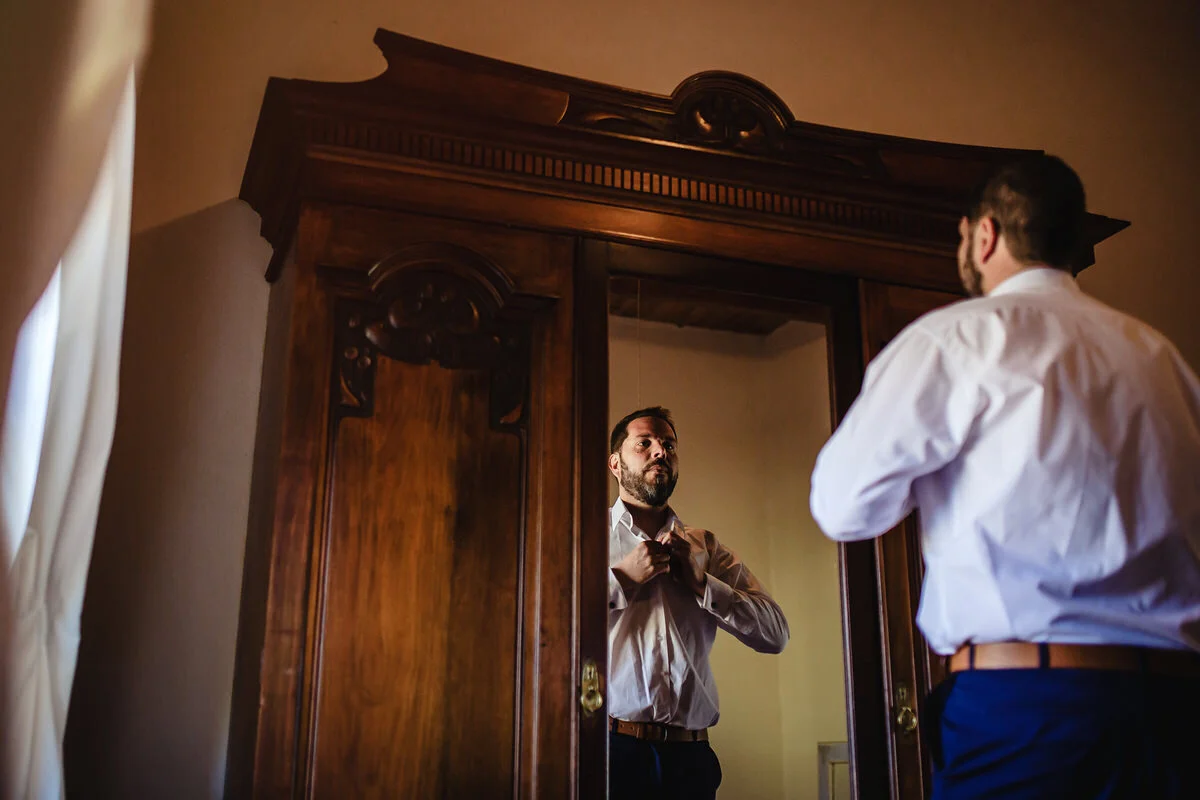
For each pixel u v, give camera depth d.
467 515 1.70
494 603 1.68
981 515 1.19
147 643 1.84
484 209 1.81
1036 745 1.12
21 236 1.44
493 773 1.62
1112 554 1.15
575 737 1.66
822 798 1.85
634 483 1.84
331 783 1.54
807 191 1.99
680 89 1.98
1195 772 1.09
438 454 1.70
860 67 2.69
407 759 1.58
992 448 1.19
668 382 1.89
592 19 2.45
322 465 1.63
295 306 1.67
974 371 1.21
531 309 1.81
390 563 1.64
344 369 1.68
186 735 1.83
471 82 1.87
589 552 1.74
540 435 1.76
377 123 1.75
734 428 1.94
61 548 1.53
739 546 1.90
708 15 2.57
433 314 1.75
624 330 1.87
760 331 1.99
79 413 1.57
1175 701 1.11
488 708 1.64
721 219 1.95
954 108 2.76
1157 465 1.17
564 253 1.85
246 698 1.69
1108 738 1.10
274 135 1.80
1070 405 1.18
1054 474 1.16
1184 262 2.89
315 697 1.56
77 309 1.60
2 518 1.41
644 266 1.90
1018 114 2.83
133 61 1.72
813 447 1.99
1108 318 1.26
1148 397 1.20
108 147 1.67
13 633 1.41
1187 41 3.11
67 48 1.52
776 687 1.87
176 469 1.92
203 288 2.01
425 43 1.85
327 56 2.19
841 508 1.25
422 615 1.64
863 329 2.03
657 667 1.79
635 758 1.75
